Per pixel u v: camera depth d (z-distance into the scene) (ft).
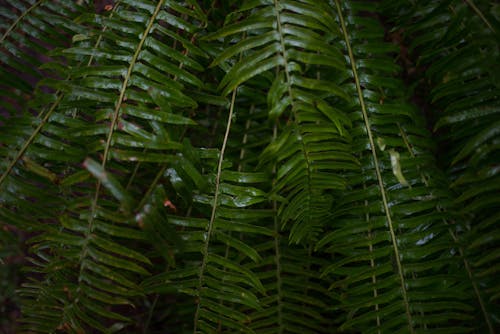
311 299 3.54
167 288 3.28
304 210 3.31
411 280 3.29
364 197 3.34
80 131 3.10
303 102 3.07
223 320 3.33
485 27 3.25
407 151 3.39
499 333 3.27
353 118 3.33
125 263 3.13
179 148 3.11
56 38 3.45
